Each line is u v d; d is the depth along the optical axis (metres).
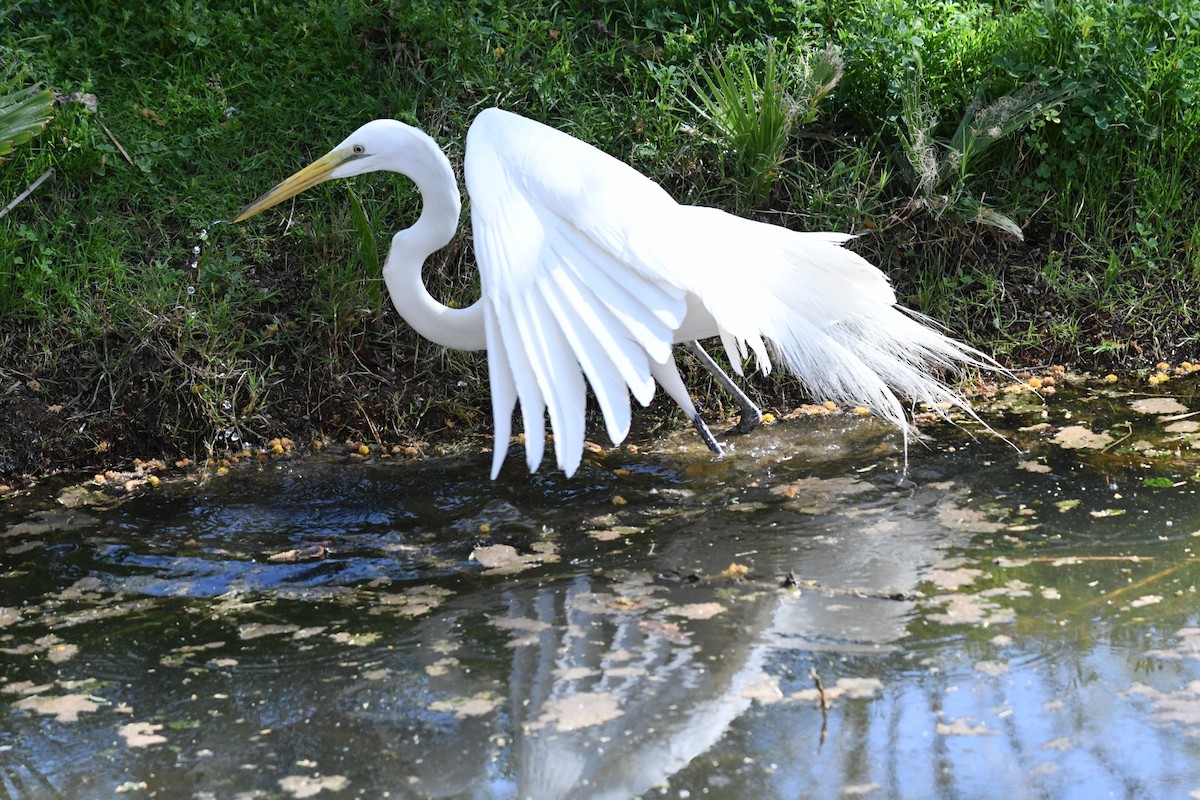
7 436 9.54
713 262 7.21
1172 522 8.21
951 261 11.36
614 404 6.23
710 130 11.53
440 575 7.88
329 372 10.23
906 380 8.84
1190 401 10.23
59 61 11.93
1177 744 6.02
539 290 6.37
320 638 7.16
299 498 9.06
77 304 10.10
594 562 7.98
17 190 10.83
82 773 5.99
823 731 6.20
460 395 10.32
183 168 11.39
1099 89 11.77
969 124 11.35
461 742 6.18
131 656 7.03
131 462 9.66
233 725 6.36
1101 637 6.92
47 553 8.26
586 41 12.62
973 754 6.00
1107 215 11.66
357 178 11.16
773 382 10.64
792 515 8.55
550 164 6.98
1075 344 11.02
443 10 12.12
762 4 12.73
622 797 5.76
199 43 11.99
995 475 9.05
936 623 7.12
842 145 11.70
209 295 10.45
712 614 7.29
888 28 12.04
